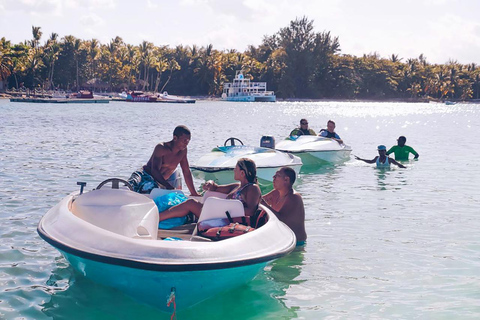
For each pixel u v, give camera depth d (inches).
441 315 200.8
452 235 313.7
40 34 5064.0
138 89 5738.2
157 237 253.8
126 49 5689.0
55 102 3161.9
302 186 484.4
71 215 235.9
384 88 6333.7
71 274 243.6
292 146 638.5
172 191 292.2
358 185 490.0
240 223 246.2
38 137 933.8
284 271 251.4
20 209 365.1
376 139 1070.4
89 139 914.1
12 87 4687.5
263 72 5620.1
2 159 622.2
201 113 2304.4
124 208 237.9
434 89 7140.8
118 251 196.7
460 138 1094.4
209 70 5620.1
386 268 255.1
